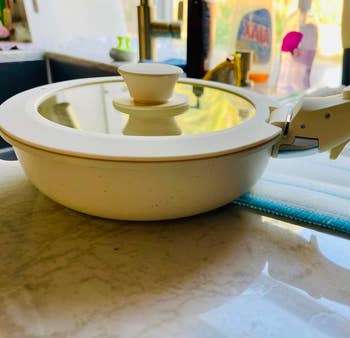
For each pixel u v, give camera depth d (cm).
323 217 46
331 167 60
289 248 43
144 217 42
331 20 82
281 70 91
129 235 45
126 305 34
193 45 96
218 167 39
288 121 44
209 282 37
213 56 101
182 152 36
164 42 125
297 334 31
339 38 82
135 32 141
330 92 47
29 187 56
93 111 49
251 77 94
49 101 53
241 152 38
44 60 138
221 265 40
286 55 89
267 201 50
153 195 39
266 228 46
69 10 145
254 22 90
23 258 40
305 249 43
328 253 42
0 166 63
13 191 54
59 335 31
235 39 96
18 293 36
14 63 129
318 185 54
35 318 33
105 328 32
